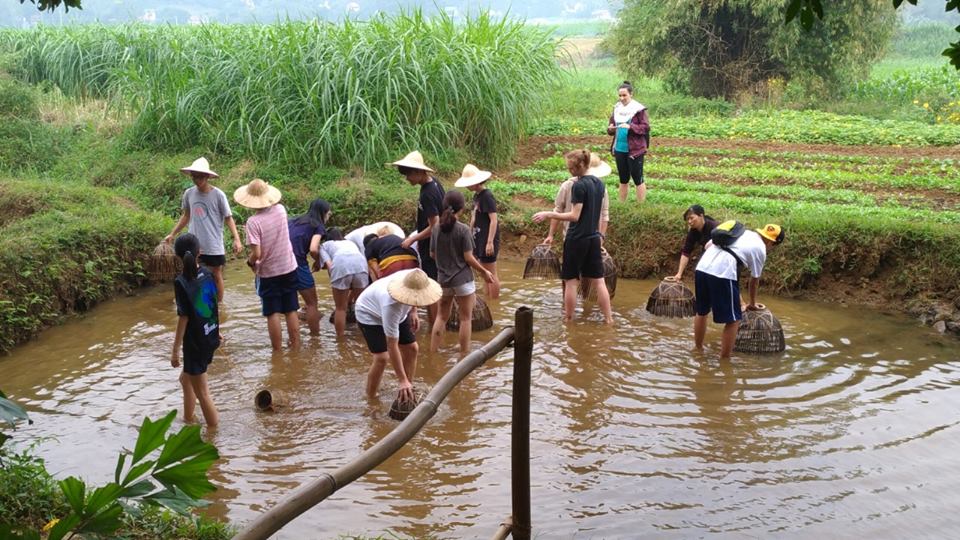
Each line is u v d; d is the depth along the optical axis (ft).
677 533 20.99
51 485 20.58
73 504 11.85
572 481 23.65
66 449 25.57
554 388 29.99
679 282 37.65
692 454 25.17
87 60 73.61
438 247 32.19
